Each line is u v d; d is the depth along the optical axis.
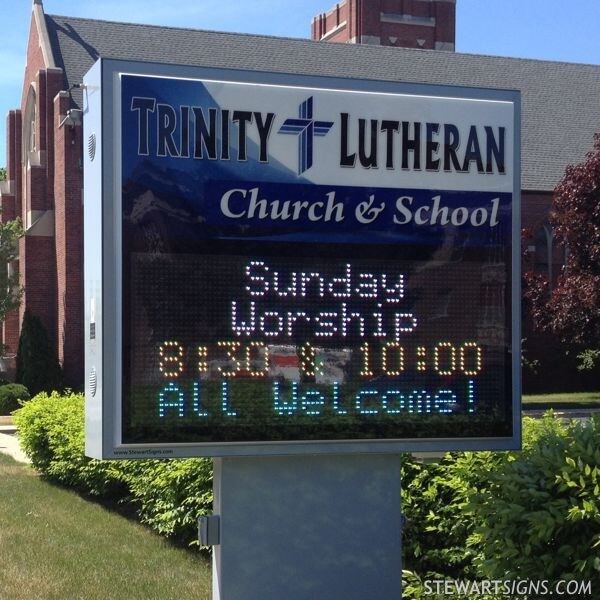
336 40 54.06
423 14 52.44
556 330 30.25
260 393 6.31
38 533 10.97
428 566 8.22
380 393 6.55
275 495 6.45
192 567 9.14
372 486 6.62
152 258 6.17
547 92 44.97
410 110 6.73
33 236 36.84
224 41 42.03
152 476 10.62
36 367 33.81
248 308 6.33
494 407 6.77
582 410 30.31
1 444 22.62
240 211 6.35
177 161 6.26
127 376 6.09
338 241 6.54
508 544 5.68
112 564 9.26
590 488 5.58
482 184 6.84
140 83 6.22
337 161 6.57
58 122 35.88
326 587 6.51
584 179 29.69
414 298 6.66
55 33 39.31
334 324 6.49
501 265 6.85
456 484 7.62
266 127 6.44
